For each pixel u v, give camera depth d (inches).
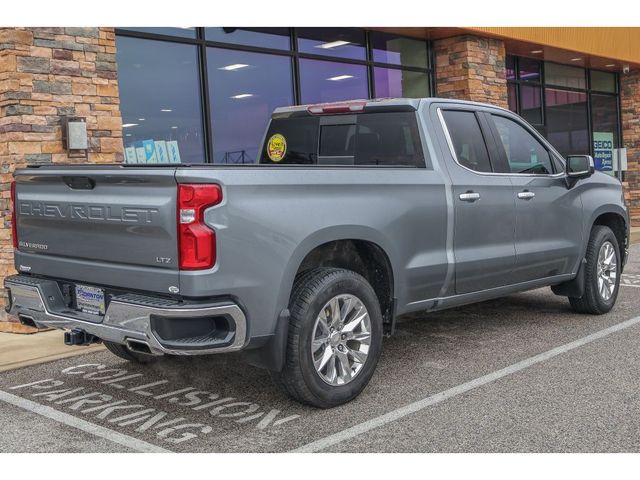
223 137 376.8
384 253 184.7
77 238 168.6
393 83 471.5
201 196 146.0
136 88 339.6
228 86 379.2
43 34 275.1
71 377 205.3
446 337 239.9
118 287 160.4
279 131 240.8
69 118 279.9
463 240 207.9
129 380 200.8
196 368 210.7
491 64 496.1
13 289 184.4
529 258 230.5
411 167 195.9
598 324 253.1
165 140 351.3
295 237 160.4
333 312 169.9
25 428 164.4
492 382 189.0
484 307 288.2
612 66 660.7
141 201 152.1
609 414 162.9
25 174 180.5
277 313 158.7
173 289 148.0
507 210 222.5
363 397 180.1
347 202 173.9
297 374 163.0
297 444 150.7
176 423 165.5
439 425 159.0
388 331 190.9
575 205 251.8
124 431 161.2
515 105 581.0
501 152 227.3
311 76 423.2
